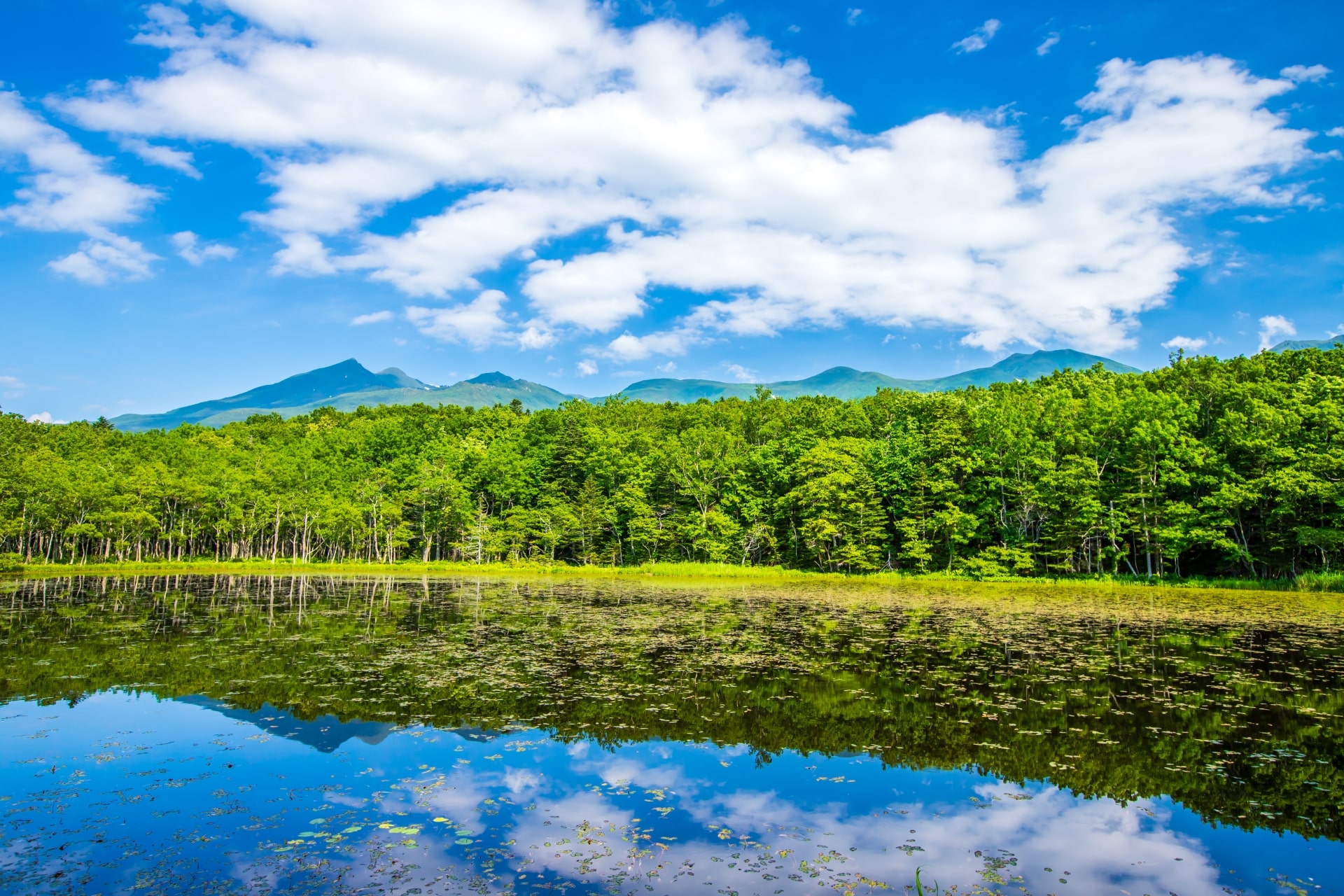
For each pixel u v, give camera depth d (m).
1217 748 13.12
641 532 75.12
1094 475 57.94
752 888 8.29
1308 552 50.06
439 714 14.96
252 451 106.25
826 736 13.71
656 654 21.55
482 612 32.91
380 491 86.38
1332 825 10.10
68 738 13.38
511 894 8.09
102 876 8.45
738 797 10.97
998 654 21.81
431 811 10.39
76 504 75.00
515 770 11.98
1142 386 65.06
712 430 92.81
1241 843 9.55
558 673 18.83
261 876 8.48
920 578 60.12
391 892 8.11
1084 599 40.53
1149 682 17.92
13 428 96.06
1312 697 16.56
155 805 10.48
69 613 31.78
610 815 10.32
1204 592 45.81
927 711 15.34
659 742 13.39
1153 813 10.48
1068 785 11.49
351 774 11.77
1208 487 53.28
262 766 12.05
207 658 20.69
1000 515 62.41
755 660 20.69
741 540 72.81
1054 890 8.32
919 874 8.66
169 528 83.38
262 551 90.44
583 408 116.19
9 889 8.09
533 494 86.38
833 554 64.19
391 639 24.39
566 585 52.50
